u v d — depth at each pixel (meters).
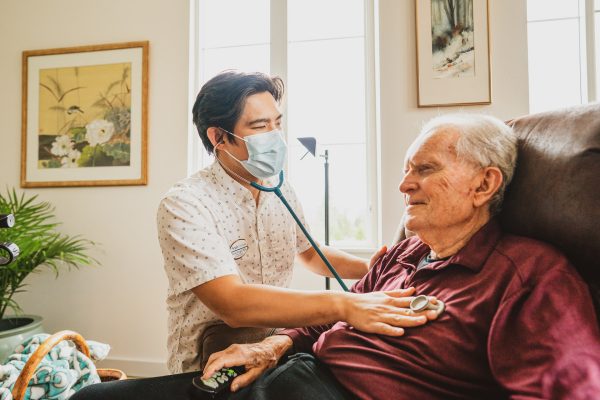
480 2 1.87
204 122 1.02
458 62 1.89
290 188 1.25
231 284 0.82
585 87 1.95
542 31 2.05
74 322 2.22
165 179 2.17
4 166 2.33
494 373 0.60
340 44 2.21
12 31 2.35
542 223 0.71
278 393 0.67
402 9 1.95
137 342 2.17
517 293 0.63
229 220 1.03
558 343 0.54
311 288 2.02
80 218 2.25
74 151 2.26
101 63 2.24
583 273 0.66
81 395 0.71
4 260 1.09
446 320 0.68
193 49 2.26
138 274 2.19
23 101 2.31
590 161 0.65
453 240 0.79
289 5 2.24
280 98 1.11
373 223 2.10
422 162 0.77
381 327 0.70
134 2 2.24
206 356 0.89
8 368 1.09
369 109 2.12
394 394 0.66
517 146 0.79
